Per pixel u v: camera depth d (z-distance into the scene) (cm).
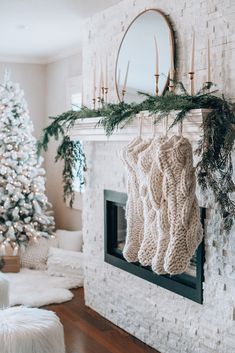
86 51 429
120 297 381
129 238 296
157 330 338
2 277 359
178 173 250
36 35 493
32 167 548
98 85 407
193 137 263
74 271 498
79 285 482
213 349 286
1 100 535
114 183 382
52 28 461
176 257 251
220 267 276
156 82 302
